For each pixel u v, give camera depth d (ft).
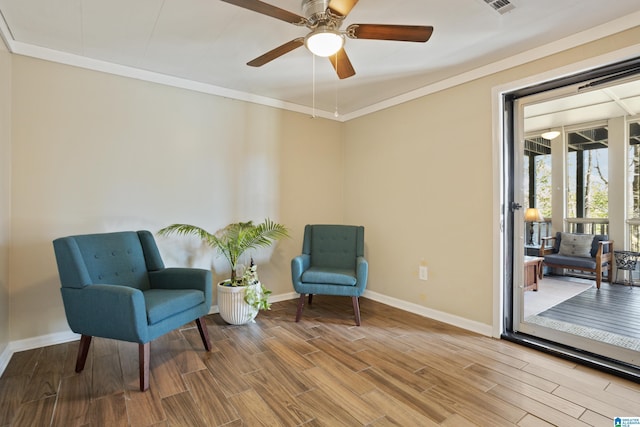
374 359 7.57
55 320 8.42
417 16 6.78
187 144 10.40
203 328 8.03
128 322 6.19
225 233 11.14
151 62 9.09
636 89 7.65
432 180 10.52
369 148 12.85
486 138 9.11
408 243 11.31
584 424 5.32
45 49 8.21
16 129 7.93
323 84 10.64
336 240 11.87
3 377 6.73
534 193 9.04
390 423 5.35
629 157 8.27
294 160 12.76
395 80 10.23
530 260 9.30
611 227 8.67
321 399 6.00
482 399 6.01
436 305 10.41
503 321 8.96
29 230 8.11
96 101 8.95
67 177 8.57
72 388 6.34
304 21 5.67
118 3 6.41
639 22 6.61
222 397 6.06
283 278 12.57
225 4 6.44
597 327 8.41
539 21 6.96
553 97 8.32
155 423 5.34
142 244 8.76
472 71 9.38
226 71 9.69
